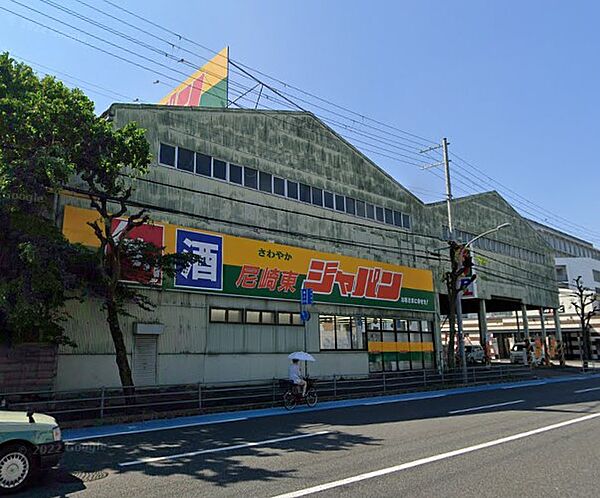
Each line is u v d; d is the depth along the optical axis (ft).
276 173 76.13
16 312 39.65
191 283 61.26
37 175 38.32
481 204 121.90
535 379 95.76
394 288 91.15
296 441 31.55
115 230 55.77
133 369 55.62
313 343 75.31
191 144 65.82
